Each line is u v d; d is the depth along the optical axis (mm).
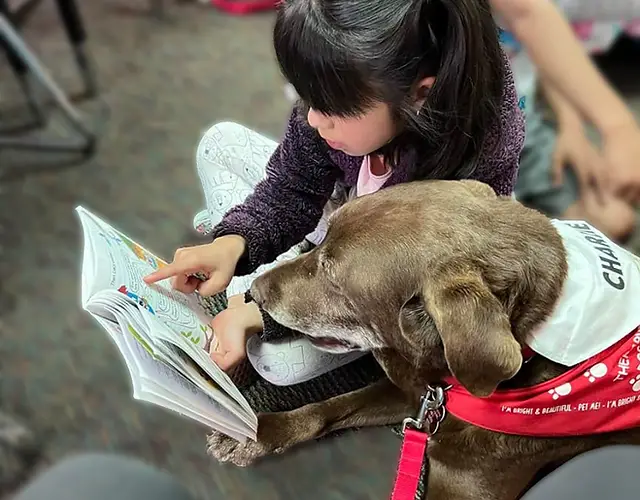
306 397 1344
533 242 1000
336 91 1028
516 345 892
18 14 2539
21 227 2242
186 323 1146
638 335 997
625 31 2455
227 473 1594
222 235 1271
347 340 1117
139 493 560
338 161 1317
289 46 1022
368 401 1255
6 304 1996
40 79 2416
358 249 1022
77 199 2338
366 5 979
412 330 994
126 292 1022
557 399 1004
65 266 2111
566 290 991
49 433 1683
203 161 1610
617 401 1014
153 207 2293
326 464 1608
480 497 1133
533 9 1586
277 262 1433
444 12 1009
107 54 3068
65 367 1830
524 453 1089
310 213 1359
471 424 1098
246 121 2646
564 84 1604
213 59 3020
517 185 1797
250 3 3385
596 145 2115
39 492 559
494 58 1102
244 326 1263
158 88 2850
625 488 537
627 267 1043
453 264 965
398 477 1061
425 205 1020
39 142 2518
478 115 1097
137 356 900
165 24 3301
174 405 903
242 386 1330
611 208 1711
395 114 1073
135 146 2553
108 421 1707
